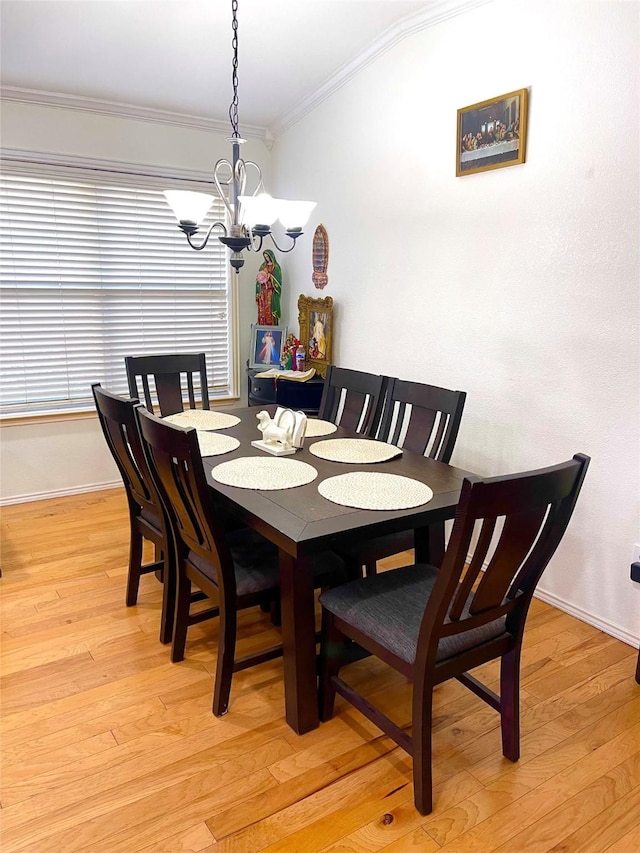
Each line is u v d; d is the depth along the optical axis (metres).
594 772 1.61
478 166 2.50
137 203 3.70
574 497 1.39
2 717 1.80
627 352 2.06
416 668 1.41
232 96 3.47
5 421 3.44
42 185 3.39
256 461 2.10
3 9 2.48
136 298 3.83
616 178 2.01
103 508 3.53
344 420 2.77
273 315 4.07
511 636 1.58
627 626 2.18
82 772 1.60
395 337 3.14
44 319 3.55
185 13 2.57
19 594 2.53
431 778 1.48
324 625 1.74
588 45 2.04
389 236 3.09
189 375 3.03
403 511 1.65
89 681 1.97
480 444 2.69
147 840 1.40
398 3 2.59
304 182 3.79
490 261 2.53
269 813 1.48
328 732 1.77
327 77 3.31
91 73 3.08
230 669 1.80
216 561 1.72
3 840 1.40
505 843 1.40
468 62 2.51
